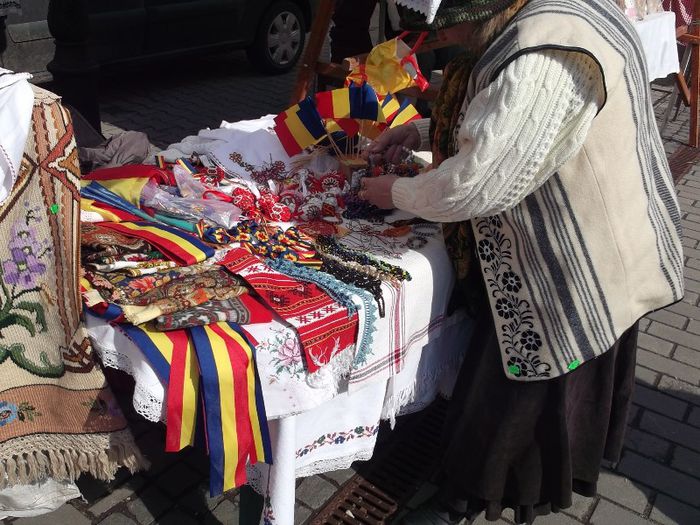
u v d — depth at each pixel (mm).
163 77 6250
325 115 2121
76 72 3707
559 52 1317
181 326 1374
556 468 1750
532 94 1305
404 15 1488
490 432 1723
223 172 2088
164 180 1946
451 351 2049
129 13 5266
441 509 1926
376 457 2332
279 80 6492
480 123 1351
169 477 2186
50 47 5297
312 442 1710
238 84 6254
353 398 1718
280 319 1476
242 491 1722
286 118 2152
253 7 6152
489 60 1416
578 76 1320
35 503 1727
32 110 1361
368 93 2107
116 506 2068
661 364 3023
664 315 3395
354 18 3912
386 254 1785
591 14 1409
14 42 5062
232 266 1602
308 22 6785
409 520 1954
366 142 2334
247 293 1549
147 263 1563
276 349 1430
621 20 1488
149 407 1360
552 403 1677
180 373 1354
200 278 1534
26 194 1377
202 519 2051
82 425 1541
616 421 1941
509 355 1651
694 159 5414
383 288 1613
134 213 1774
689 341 3209
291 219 1954
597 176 1471
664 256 1678
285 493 1582
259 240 1749
